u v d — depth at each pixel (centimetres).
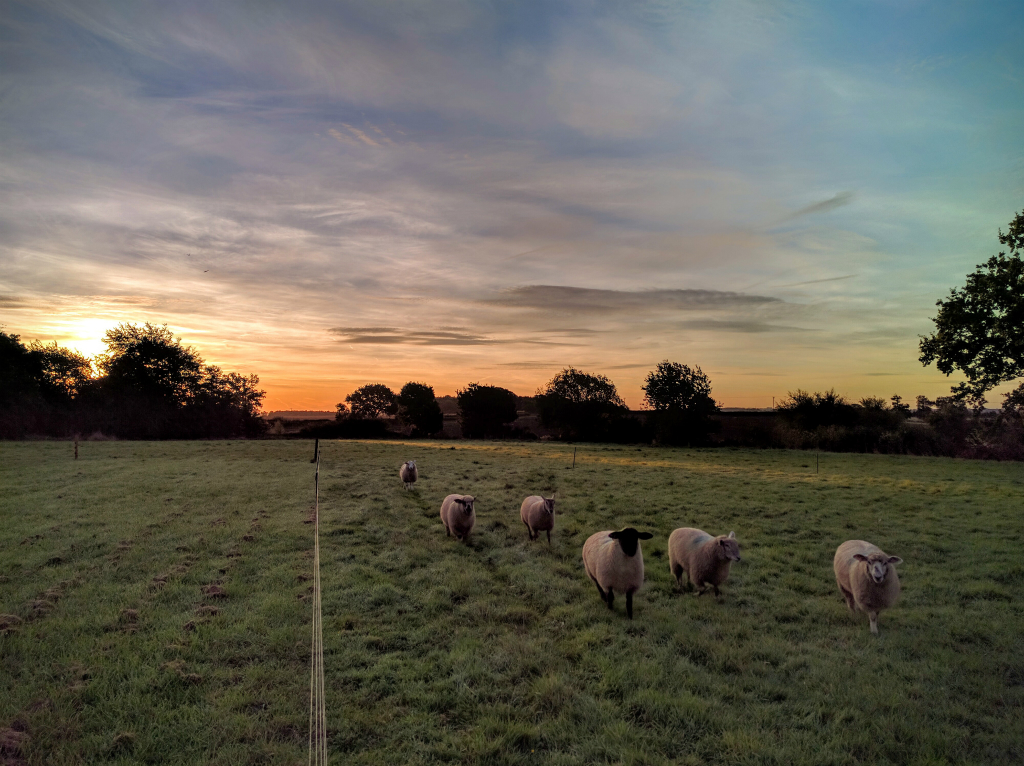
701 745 561
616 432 5897
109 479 2148
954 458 3997
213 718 581
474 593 1005
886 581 844
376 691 652
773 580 1118
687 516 1684
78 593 936
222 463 2758
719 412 5869
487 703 634
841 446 4681
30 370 5147
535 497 1452
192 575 1039
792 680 704
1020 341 2358
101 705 601
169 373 6091
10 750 518
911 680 702
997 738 566
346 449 3812
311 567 1110
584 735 575
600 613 920
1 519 1467
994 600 1006
